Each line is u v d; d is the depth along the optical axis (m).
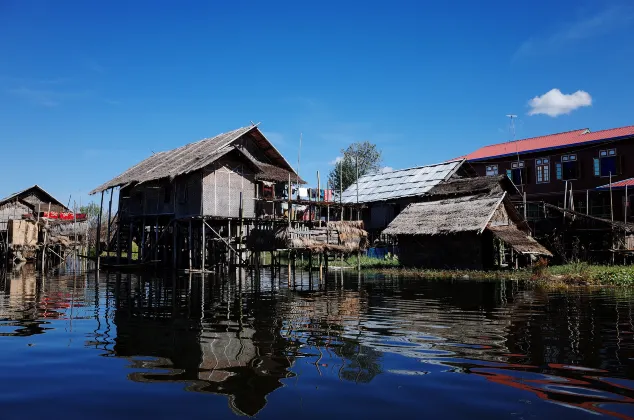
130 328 8.76
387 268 28.19
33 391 5.06
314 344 7.29
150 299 13.54
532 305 11.75
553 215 31.22
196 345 7.24
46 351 6.92
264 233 22.78
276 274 24.62
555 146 36.09
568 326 8.73
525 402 4.65
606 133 35.28
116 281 20.45
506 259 27.42
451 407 4.51
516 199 34.81
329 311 10.91
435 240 27.42
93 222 44.66
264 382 5.33
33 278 22.70
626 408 4.49
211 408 4.51
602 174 34.12
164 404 4.63
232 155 27.41
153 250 31.02
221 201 26.84
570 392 4.95
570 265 23.08
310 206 27.77
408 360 6.29
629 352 6.67
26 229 37.69
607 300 12.68
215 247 30.48
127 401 4.73
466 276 22.16
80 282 20.02
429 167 37.91
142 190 31.41
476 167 41.28
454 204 28.22
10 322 9.54
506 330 8.37
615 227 25.06
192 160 27.66
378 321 9.44
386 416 4.28
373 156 57.78
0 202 43.38
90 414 4.38
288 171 32.75
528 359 6.32
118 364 6.16
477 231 24.56
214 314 10.49
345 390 5.03
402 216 29.66
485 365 6.01
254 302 12.71
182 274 25.05
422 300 12.98
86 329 8.67
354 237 23.84
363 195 38.50
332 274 24.45
